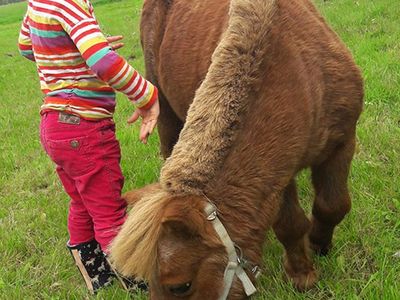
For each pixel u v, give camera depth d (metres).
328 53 3.21
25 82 12.07
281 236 3.48
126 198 2.62
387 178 4.55
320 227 3.80
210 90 2.67
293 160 2.86
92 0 28.31
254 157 2.70
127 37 14.20
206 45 3.87
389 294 3.31
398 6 9.77
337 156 3.43
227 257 2.50
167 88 4.54
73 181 3.91
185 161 2.55
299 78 2.92
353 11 10.20
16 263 4.57
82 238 4.03
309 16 3.27
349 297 3.41
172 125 5.06
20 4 44.03
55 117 3.57
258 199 2.70
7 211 5.41
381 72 6.61
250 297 2.71
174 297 2.47
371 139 5.16
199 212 2.44
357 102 3.32
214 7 4.05
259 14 2.84
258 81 2.74
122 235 2.41
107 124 3.66
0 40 20.95
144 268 2.36
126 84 3.27
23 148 7.10
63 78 3.52
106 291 3.99
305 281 3.65
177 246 2.42
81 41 3.25
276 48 2.87
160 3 4.72
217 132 2.59
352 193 4.43
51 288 4.17
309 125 2.93
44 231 4.86
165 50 4.45
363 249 3.93
